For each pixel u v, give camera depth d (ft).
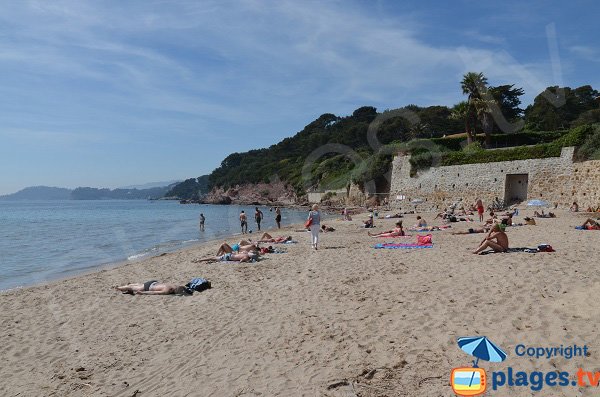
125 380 20.17
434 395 15.98
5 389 20.36
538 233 59.82
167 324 28.40
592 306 22.49
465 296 27.25
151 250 82.23
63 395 19.17
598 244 46.11
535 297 25.53
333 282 35.24
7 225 165.68
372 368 18.63
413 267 38.68
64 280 48.91
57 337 27.73
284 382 18.24
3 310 35.70
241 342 23.53
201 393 18.04
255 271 43.80
